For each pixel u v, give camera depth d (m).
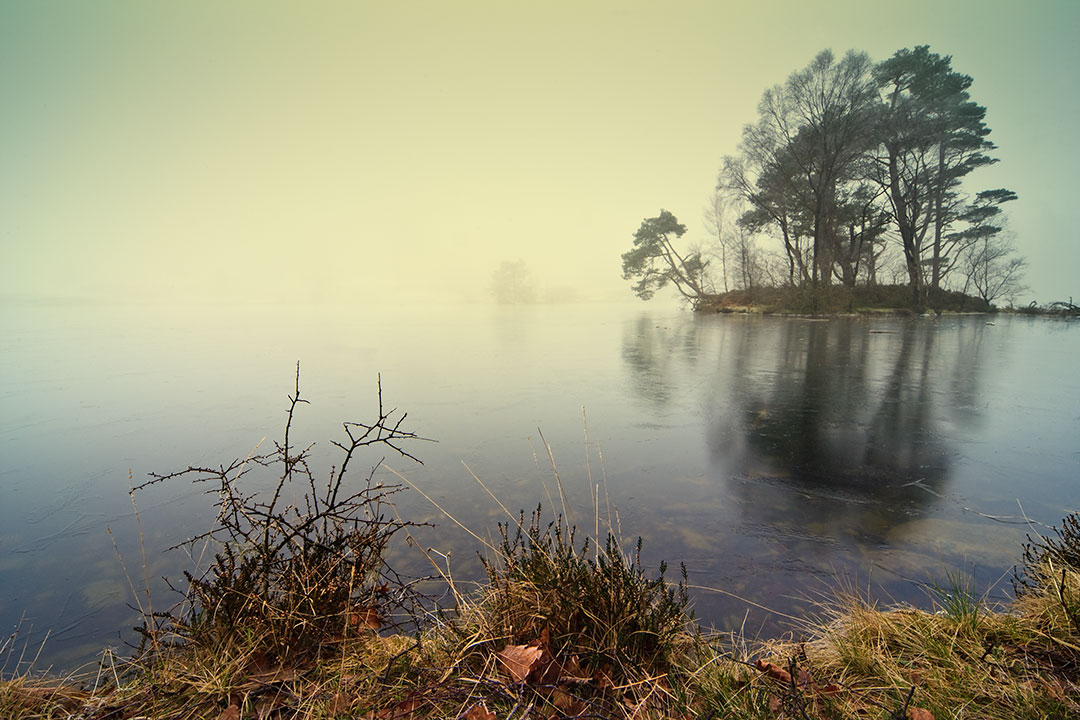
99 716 1.75
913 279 30.48
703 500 4.65
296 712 1.75
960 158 32.16
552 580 2.23
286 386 10.25
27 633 2.87
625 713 1.76
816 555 3.60
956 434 6.68
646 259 40.56
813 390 9.56
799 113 30.62
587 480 5.16
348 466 5.60
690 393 9.45
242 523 4.09
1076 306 30.70
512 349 16.75
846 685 1.93
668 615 2.24
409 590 2.66
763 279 37.81
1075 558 2.72
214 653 2.00
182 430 7.12
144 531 4.14
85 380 11.00
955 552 3.61
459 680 1.86
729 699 1.82
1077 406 8.09
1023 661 2.01
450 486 4.98
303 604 2.17
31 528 4.21
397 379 11.07
